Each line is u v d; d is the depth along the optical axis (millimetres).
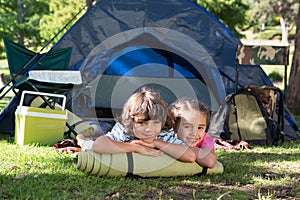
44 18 16797
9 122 5766
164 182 3387
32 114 4910
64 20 15227
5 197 2900
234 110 5488
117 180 3357
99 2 6270
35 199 2852
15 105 5777
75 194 3006
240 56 5594
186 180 3463
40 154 4352
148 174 3430
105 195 3027
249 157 4512
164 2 6461
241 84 6344
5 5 24797
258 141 5391
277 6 34625
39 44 24250
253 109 5527
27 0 24656
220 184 3408
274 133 5434
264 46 5621
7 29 22672
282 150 5031
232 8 15836
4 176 3398
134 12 6367
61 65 5852
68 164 3867
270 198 3051
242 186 3381
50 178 3393
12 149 4613
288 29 34625
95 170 3379
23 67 5449
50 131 5000
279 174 3795
